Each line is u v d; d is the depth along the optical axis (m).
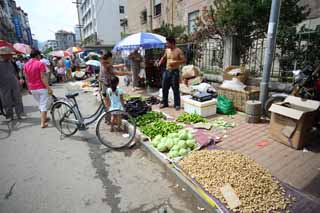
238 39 6.30
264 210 2.15
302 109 3.49
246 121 4.62
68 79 15.01
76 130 4.55
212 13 6.88
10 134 4.92
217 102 5.35
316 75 3.95
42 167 3.42
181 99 6.10
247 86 5.55
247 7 5.69
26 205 2.55
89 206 2.51
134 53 8.78
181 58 5.43
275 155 3.21
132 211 2.41
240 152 3.34
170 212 2.38
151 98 6.71
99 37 42.22
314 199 2.28
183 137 3.57
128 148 4.00
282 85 5.06
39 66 4.86
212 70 7.41
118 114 4.07
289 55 5.19
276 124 3.60
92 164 3.47
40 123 5.65
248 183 2.40
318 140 3.60
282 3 5.65
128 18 22.64
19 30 37.91
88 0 45.72
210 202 2.34
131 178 3.04
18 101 5.94
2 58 5.50
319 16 7.30
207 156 2.96
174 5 14.65
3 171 3.32
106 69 4.64
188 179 2.76
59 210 2.46
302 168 2.85
